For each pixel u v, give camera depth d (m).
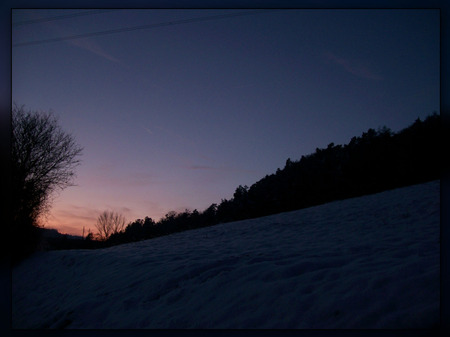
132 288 6.99
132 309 6.08
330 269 5.71
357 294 4.65
